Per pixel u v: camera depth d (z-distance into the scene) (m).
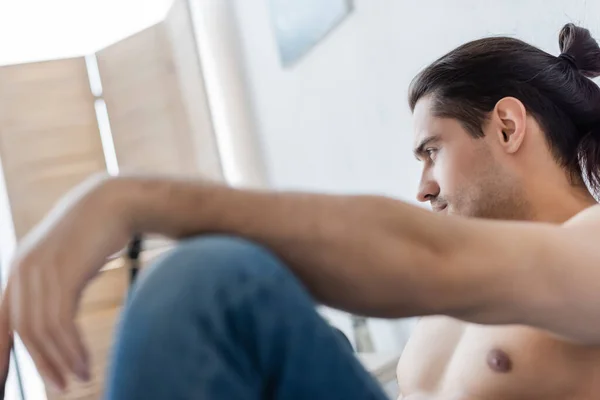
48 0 3.41
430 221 0.45
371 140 1.94
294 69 2.39
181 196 0.43
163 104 3.22
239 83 2.92
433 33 1.58
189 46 3.08
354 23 1.92
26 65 3.27
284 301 0.36
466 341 0.82
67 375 0.40
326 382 0.37
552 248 0.49
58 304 0.39
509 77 0.83
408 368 0.93
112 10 3.46
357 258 0.42
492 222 0.49
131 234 0.43
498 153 0.81
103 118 3.41
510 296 0.46
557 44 1.22
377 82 1.85
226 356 0.35
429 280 0.43
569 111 0.83
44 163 3.27
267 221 0.42
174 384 0.34
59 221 0.41
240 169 3.07
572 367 0.69
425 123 0.87
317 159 2.33
